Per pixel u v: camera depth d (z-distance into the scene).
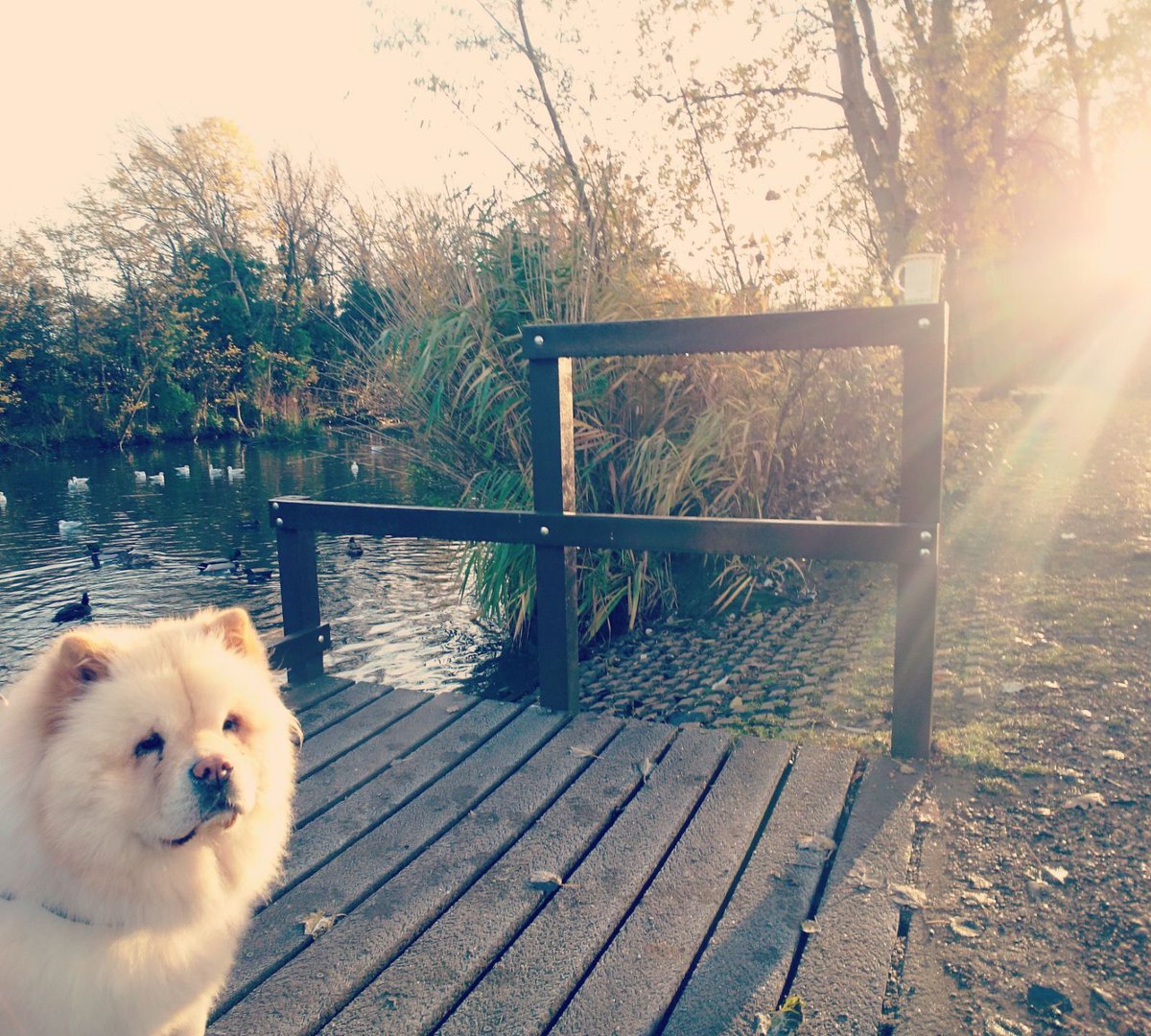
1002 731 2.59
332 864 2.02
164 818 1.40
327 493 7.53
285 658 2.94
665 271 4.62
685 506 4.30
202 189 20.83
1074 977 1.67
